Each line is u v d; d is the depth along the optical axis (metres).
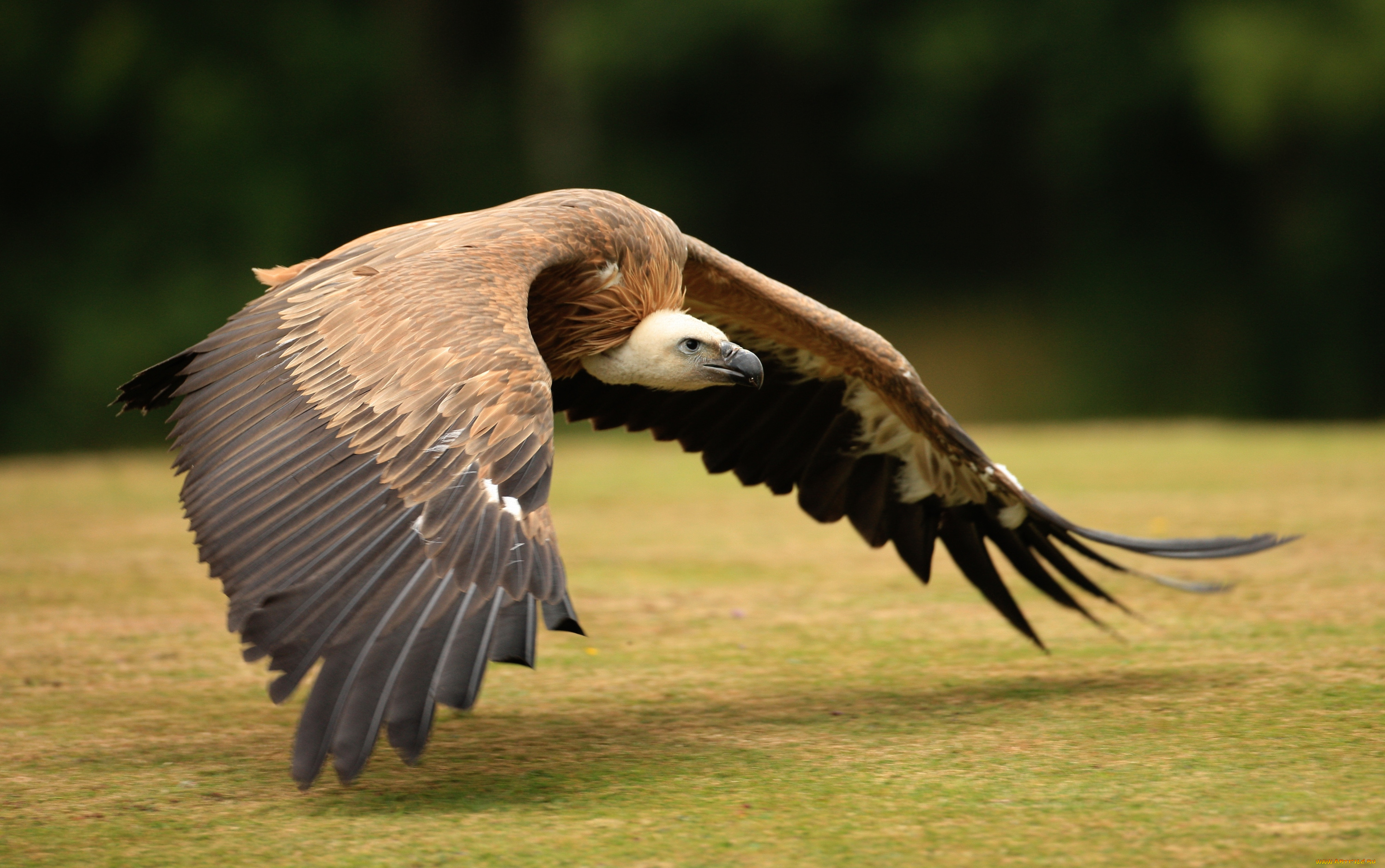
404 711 6.68
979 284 49.78
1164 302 45.38
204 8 44.84
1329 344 43.06
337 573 7.10
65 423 43.47
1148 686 10.21
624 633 12.24
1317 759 8.31
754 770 8.47
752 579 14.57
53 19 44.12
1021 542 11.37
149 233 44.62
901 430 11.59
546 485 7.43
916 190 50.22
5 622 12.59
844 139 48.97
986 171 48.22
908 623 12.57
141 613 12.96
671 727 9.47
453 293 8.34
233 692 10.44
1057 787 8.00
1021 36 41.44
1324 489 19.12
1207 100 38.31
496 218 9.74
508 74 50.53
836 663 11.19
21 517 18.69
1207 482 19.98
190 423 8.25
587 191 10.47
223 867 7.02
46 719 9.69
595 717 9.74
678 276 10.84
